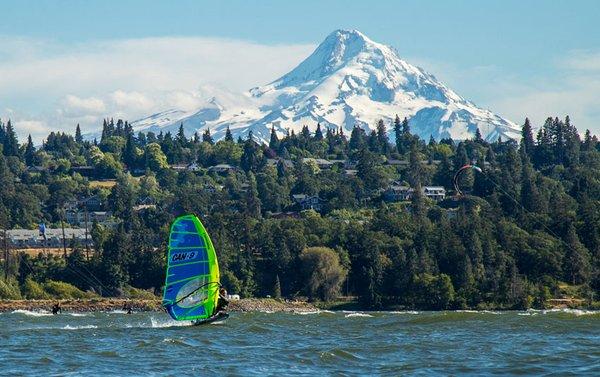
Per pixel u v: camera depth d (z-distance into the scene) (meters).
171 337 121.75
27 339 123.06
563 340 121.19
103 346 111.88
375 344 116.00
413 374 90.12
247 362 97.38
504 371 91.19
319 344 116.19
